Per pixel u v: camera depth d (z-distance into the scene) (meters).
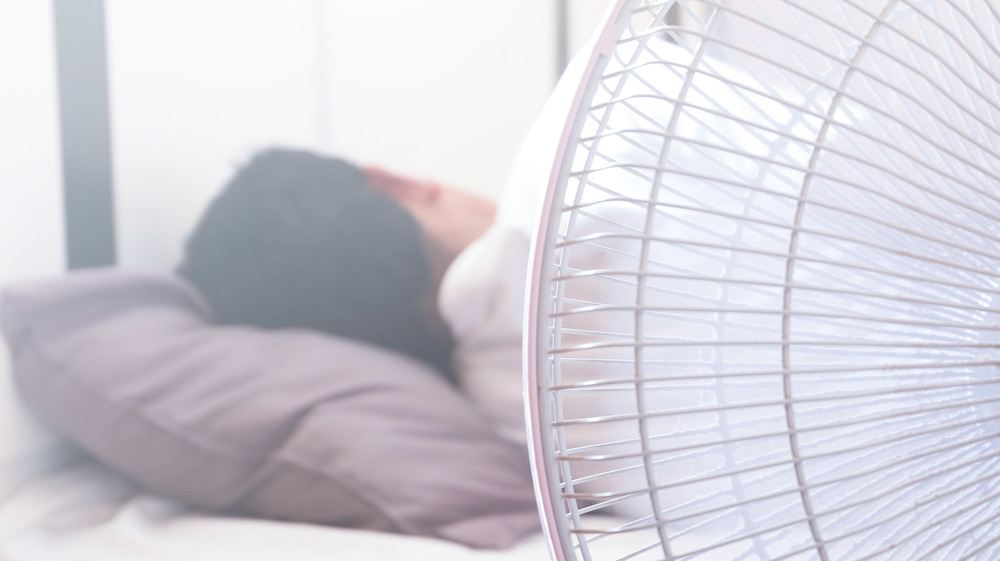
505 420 1.47
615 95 0.72
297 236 1.55
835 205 0.68
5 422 1.44
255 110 1.72
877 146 0.75
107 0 1.57
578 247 1.29
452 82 1.80
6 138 1.47
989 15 0.78
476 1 1.80
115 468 1.44
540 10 1.79
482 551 1.33
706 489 0.80
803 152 0.76
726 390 0.78
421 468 1.37
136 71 1.60
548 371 0.67
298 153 1.62
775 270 0.77
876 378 0.74
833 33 0.75
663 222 0.87
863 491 0.75
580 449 0.74
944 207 0.76
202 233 1.57
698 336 0.83
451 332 1.56
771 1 0.82
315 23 1.76
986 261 0.76
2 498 1.43
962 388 0.75
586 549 0.72
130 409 1.40
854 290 0.68
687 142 0.69
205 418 1.40
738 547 0.79
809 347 0.75
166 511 1.41
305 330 1.52
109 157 1.56
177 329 1.47
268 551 1.33
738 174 0.76
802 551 0.70
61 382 1.42
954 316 0.75
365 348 1.49
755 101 0.81
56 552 1.34
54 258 1.52
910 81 0.76
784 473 0.76
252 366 1.43
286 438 1.39
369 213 1.58
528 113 1.80
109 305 1.47
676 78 0.88
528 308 0.66
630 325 1.29
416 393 1.43
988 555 0.76
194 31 1.66
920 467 0.75
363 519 1.36
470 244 1.59
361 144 1.78
